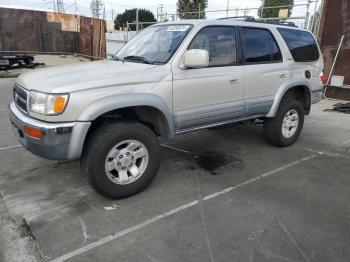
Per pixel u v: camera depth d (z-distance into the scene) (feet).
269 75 15.60
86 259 8.73
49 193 12.19
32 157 15.55
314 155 16.60
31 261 8.64
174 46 12.62
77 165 14.66
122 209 11.16
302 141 18.92
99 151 10.79
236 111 14.62
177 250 9.11
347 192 12.64
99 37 59.82
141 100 11.19
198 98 13.01
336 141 19.02
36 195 12.03
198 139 18.70
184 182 13.25
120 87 10.96
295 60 17.07
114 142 11.00
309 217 10.80
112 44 66.18
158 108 11.73
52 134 10.05
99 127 11.13
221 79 13.57
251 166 15.01
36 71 12.29
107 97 10.64
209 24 13.37
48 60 60.34
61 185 12.81
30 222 10.33
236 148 17.38
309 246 9.33
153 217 10.70
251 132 20.26
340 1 30.45
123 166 11.52
